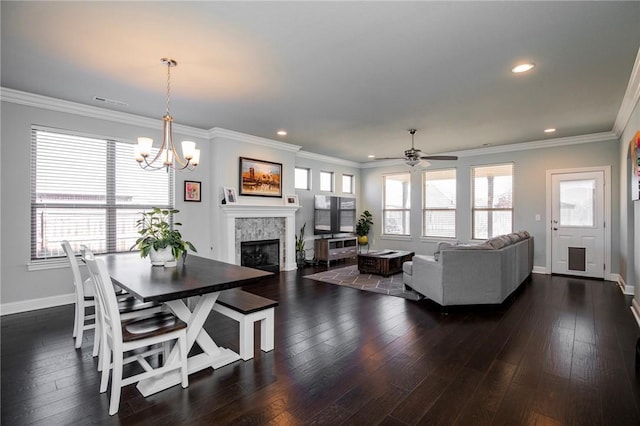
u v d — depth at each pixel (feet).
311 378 7.45
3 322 11.09
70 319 11.41
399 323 11.07
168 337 6.88
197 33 8.00
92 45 8.57
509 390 6.93
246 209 18.24
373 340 9.61
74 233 13.51
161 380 7.07
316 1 6.72
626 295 14.69
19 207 12.21
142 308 8.43
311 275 19.29
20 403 6.48
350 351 8.86
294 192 21.61
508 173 21.16
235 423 5.88
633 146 11.64
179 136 16.74
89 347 9.11
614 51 8.75
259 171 19.34
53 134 12.98
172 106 13.55
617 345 9.21
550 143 19.38
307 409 6.29
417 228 25.32
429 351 8.86
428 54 9.00
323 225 24.06
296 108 13.70
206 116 14.99
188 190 16.99
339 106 13.35
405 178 26.37
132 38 8.23
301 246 22.67
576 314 12.01
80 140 13.65
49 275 12.89
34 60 9.45
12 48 8.72
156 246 9.08
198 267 9.17
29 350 8.90
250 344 8.43
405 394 6.79
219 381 7.31
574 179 18.83
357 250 26.84
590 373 7.63
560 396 6.70
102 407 6.36
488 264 12.35
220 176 17.57
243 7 6.94
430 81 10.84
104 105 13.47
